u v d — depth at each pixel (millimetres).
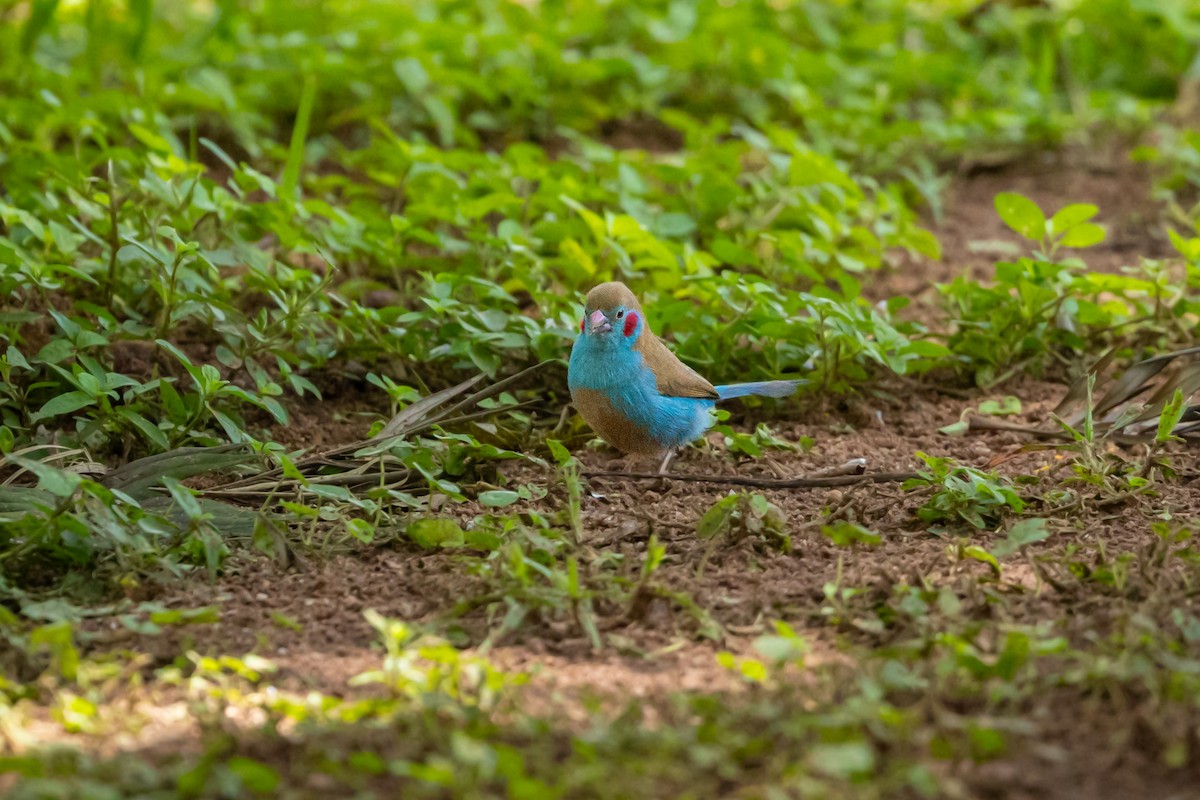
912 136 18188
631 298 9688
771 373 11648
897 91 20297
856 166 17953
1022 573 8023
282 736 6102
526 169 13930
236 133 17094
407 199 15695
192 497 7961
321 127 18547
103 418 9492
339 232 12695
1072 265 11961
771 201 14922
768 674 6809
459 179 15891
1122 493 9133
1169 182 16641
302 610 7730
